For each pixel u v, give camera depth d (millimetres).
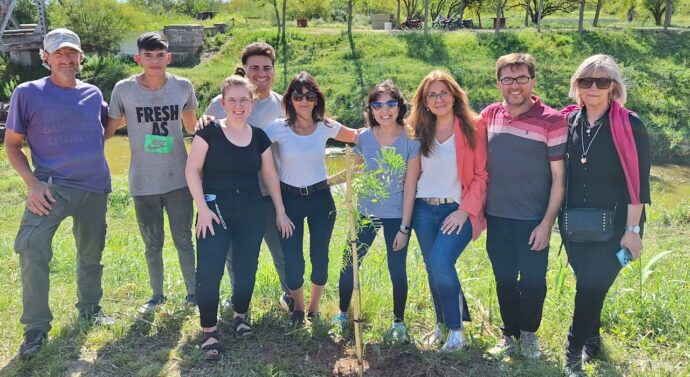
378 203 4250
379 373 3936
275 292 5113
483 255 6586
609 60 3645
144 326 4539
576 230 3686
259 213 4188
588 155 3723
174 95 4586
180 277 5738
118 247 6832
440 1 38219
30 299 4133
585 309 3842
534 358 4020
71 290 5355
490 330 4574
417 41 26578
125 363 4051
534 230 3914
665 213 9234
